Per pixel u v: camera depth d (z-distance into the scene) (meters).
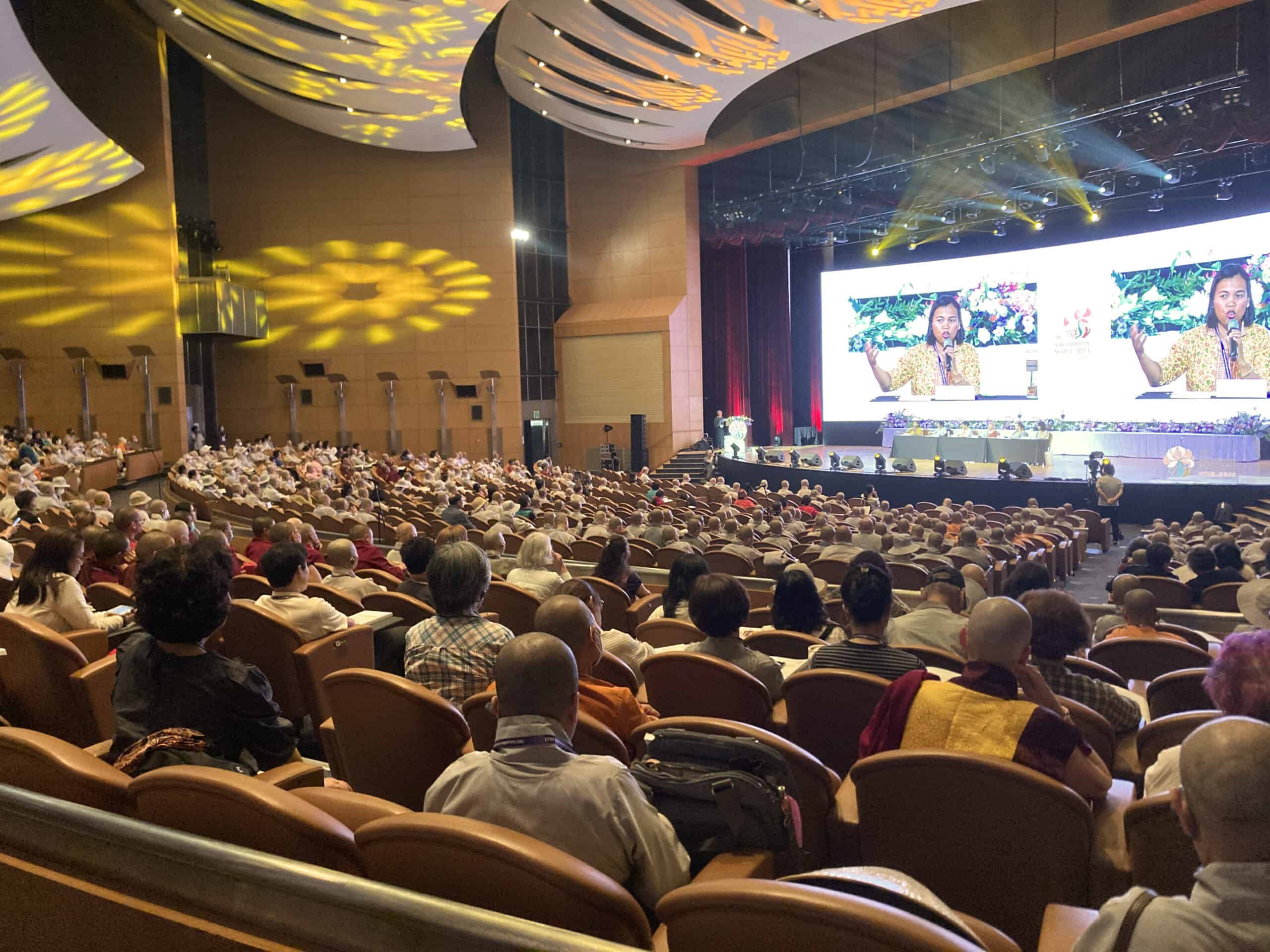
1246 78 14.81
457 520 10.29
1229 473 19.94
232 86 25.41
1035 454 23.17
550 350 30.67
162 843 1.76
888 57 20.84
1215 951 1.28
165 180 23.84
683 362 28.97
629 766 2.70
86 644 4.09
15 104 15.88
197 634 2.54
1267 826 1.30
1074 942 1.64
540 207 30.33
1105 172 19.61
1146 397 22.97
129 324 23.98
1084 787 2.39
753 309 32.62
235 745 2.57
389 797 2.98
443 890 1.67
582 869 1.58
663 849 1.97
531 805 1.97
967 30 19.22
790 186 23.38
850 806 2.68
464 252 28.73
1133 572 8.80
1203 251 21.73
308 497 14.65
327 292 28.70
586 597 4.45
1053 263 24.81
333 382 28.64
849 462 23.39
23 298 24.03
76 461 19.22
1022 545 11.65
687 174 28.81
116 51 23.64
